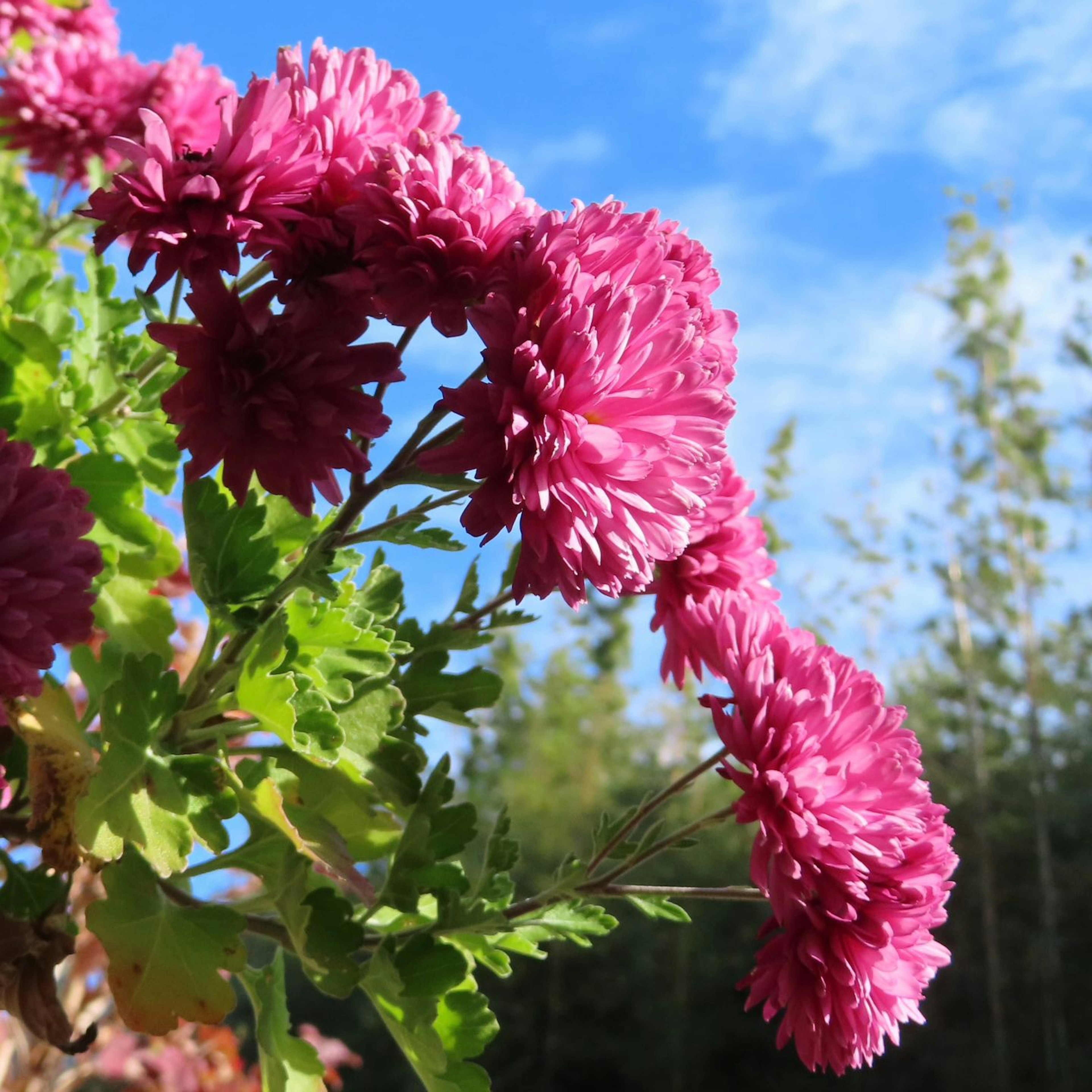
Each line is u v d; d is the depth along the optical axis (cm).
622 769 411
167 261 26
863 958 30
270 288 27
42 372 38
